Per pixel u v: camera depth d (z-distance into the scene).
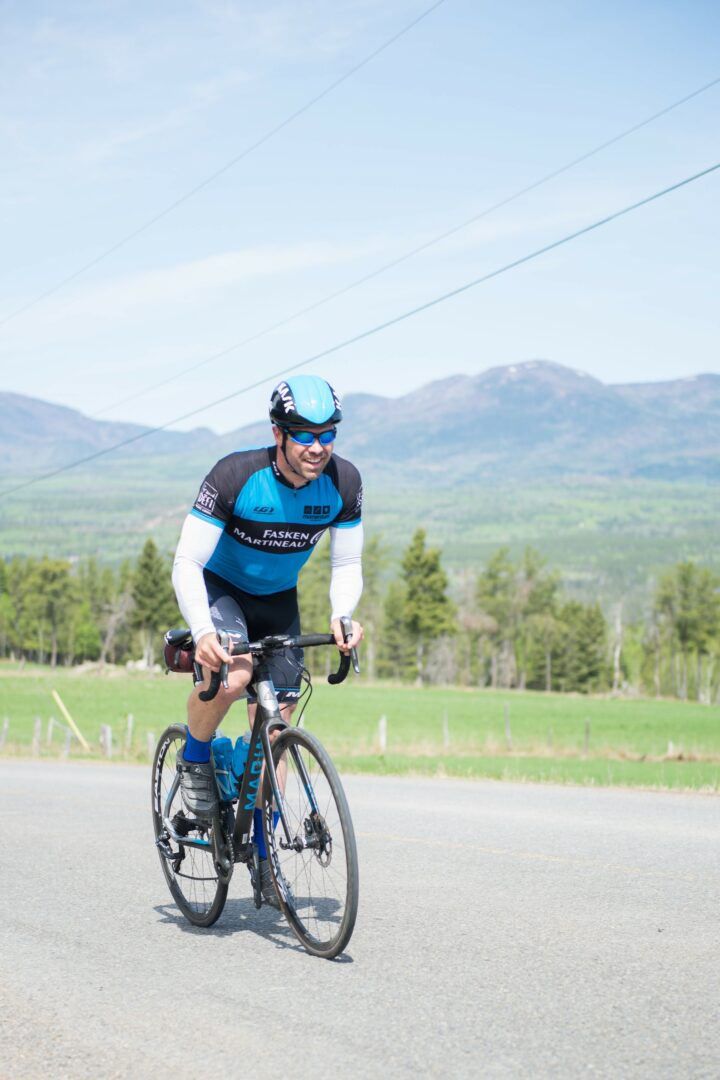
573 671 159.88
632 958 5.00
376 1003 4.30
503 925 5.72
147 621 146.00
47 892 6.74
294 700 5.41
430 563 128.62
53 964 4.95
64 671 150.75
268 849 5.29
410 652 150.12
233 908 6.24
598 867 7.62
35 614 192.12
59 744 41.69
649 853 8.29
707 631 152.00
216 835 5.50
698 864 7.74
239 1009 4.25
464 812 11.50
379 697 99.81
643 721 76.06
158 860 8.05
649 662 168.12
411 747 36.91
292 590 5.77
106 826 10.23
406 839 9.12
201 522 5.27
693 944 5.28
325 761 4.86
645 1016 4.11
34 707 79.00
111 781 17.92
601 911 6.09
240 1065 3.65
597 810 11.74
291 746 5.13
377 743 41.56
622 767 27.19
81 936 5.52
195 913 5.81
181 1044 3.86
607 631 167.00
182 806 5.95
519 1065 3.60
